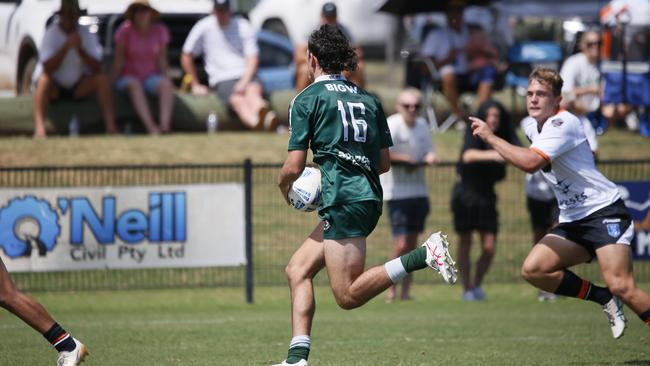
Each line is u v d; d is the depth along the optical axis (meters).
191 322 35.56
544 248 25.00
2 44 59.06
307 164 23.95
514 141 42.81
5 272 22.19
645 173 51.81
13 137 53.12
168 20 61.25
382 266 22.06
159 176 47.41
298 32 74.50
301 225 44.94
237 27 57.03
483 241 42.91
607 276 24.25
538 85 25.17
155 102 55.97
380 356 27.28
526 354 27.55
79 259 39.88
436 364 25.64
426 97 59.22
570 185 24.67
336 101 22.14
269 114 56.16
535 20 68.75
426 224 47.09
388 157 23.34
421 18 74.12
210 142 53.31
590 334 32.34
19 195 39.34
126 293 42.56
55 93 54.19
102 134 55.22
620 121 61.31
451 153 53.50
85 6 59.28
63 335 22.44
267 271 43.53
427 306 41.47
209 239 40.94
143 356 27.25
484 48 58.88
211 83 57.31
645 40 59.19
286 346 29.36
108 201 39.97
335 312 39.31
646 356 27.02
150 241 40.41
